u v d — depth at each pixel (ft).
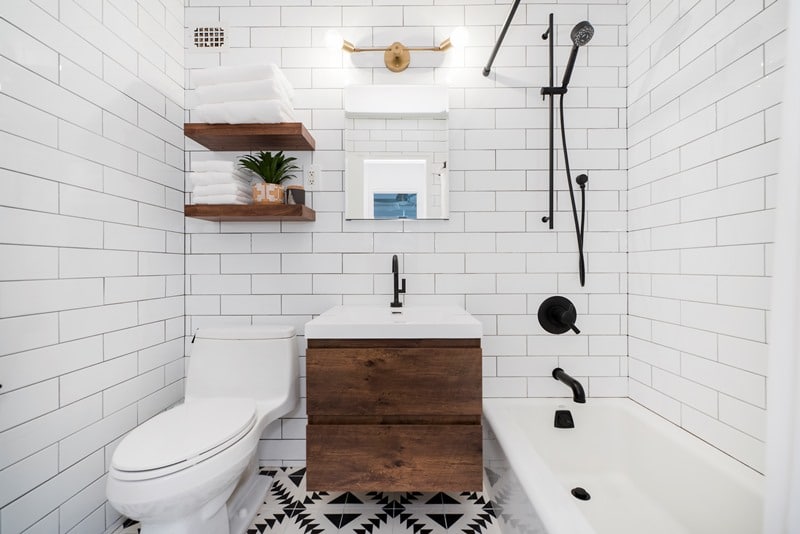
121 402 4.71
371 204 5.89
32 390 3.59
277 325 5.82
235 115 4.96
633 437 5.16
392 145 5.90
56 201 3.84
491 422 4.87
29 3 3.56
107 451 4.49
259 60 5.90
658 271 5.14
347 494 5.26
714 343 4.19
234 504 4.80
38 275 3.65
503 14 5.89
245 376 5.30
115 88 4.62
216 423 3.96
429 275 5.90
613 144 5.87
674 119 4.82
